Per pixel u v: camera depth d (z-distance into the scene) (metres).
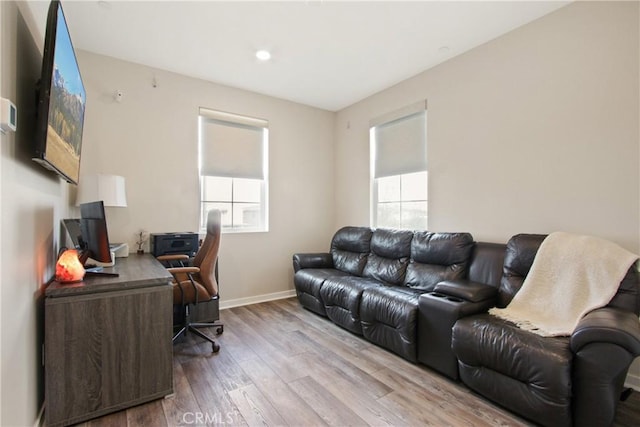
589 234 2.26
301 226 4.50
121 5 2.36
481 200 2.94
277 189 4.28
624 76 2.10
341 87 3.92
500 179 2.79
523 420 1.75
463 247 2.79
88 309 1.77
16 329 1.37
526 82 2.61
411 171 3.64
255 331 3.06
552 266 2.12
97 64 3.08
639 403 1.90
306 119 4.55
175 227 3.50
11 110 1.18
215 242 2.73
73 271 1.85
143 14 2.47
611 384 1.49
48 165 1.54
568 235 2.19
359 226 4.32
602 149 2.20
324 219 4.73
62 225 2.41
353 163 4.50
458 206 3.13
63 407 1.69
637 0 2.05
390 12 2.45
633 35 2.06
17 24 1.45
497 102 2.81
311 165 4.60
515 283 2.31
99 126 3.09
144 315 1.92
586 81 2.27
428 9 2.42
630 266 1.85
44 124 1.44
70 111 1.90
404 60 3.22
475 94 2.97
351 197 4.54
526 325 1.90
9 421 1.30
